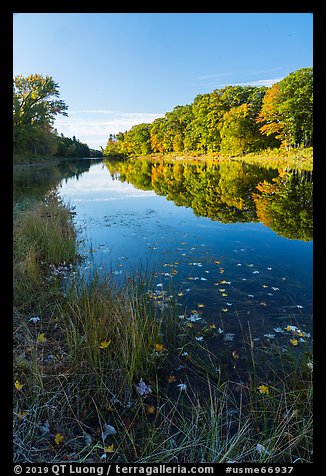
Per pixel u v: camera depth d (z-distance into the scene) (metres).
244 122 37.12
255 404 2.23
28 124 39.41
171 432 2.03
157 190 16.02
